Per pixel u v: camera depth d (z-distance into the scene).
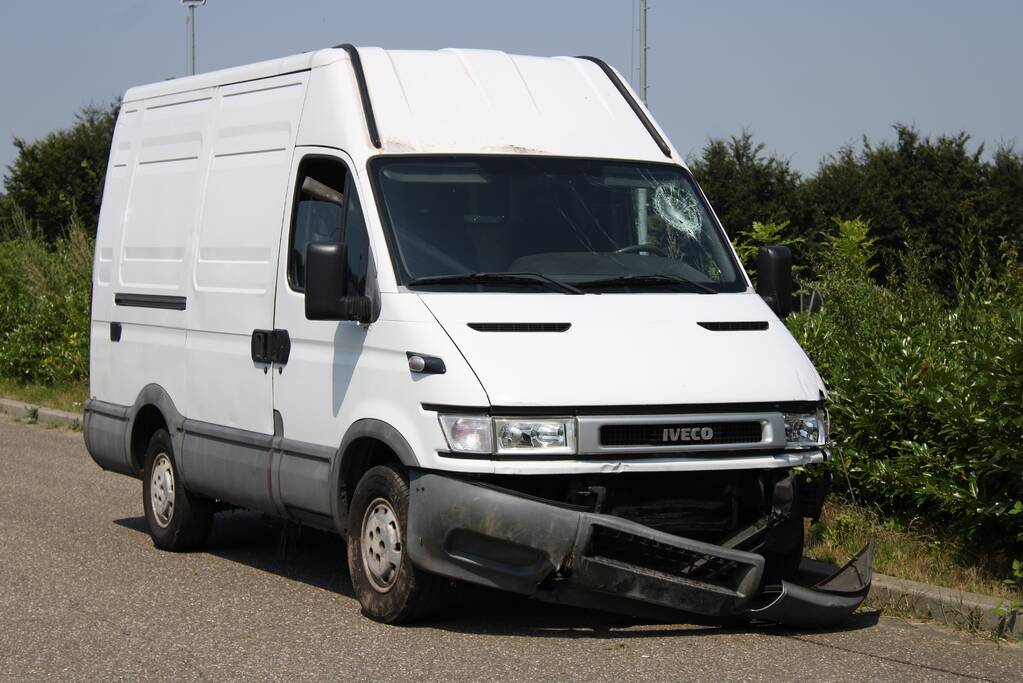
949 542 8.53
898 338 9.36
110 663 6.51
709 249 8.00
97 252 10.49
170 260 9.38
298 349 7.94
